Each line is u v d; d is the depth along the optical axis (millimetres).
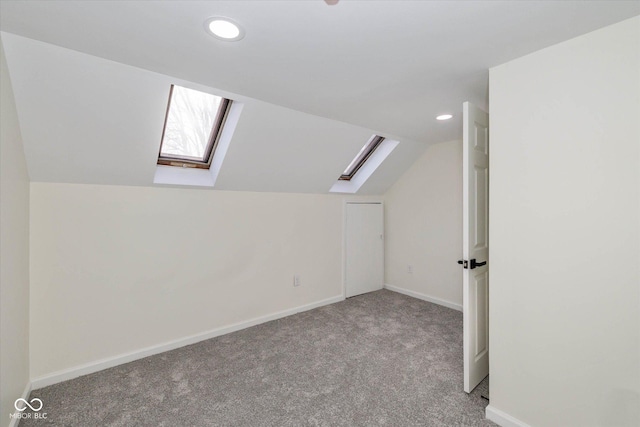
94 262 2230
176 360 2375
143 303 2445
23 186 1837
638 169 1246
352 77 1797
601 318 1349
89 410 1782
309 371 2205
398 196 4219
